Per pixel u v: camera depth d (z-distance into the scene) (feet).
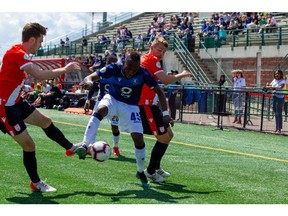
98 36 131.13
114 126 28.37
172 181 22.34
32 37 18.13
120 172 23.77
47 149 29.96
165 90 56.54
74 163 25.57
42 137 35.83
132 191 19.94
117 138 28.71
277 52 78.33
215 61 85.10
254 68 82.17
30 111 18.88
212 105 52.19
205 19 104.78
